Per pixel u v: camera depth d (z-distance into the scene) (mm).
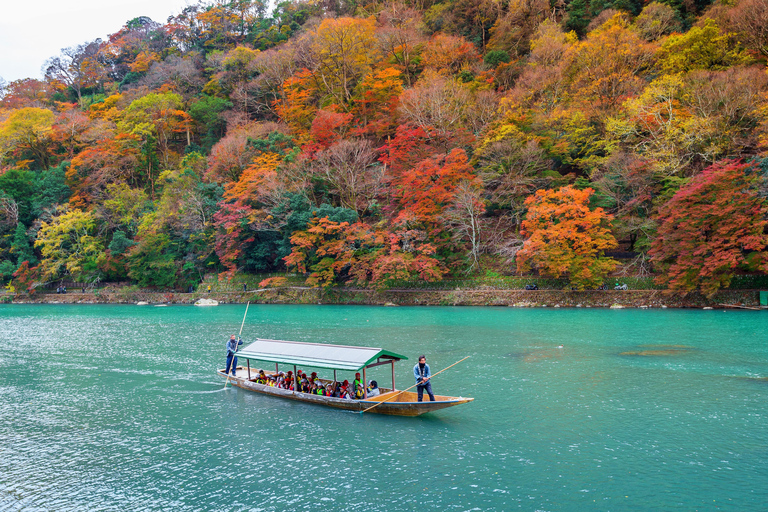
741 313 49375
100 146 102188
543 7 100625
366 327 46781
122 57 159750
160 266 83438
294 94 98062
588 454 16859
